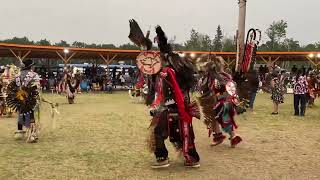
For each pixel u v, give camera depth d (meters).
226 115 7.88
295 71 16.69
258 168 6.34
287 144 8.33
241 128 10.64
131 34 6.37
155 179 5.70
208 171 6.16
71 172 6.02
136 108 16.67
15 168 6.25
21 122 8.74
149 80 6.36
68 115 13.73
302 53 33.28
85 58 38.34
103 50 32.03
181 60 6.24
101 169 6.22
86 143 8.38
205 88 7.83
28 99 8.45
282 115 14.08
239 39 14.00
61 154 7.28
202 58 7.84
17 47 28.83
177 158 6.95
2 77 13.31
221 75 7.80
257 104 19.20
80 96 25.58
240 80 11.59
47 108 16.41
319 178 5.75
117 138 9.00
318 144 8.30
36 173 5.95
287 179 5.71
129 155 7.21
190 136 6.29
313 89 17.61
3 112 13.40
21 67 8.58
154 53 6.13
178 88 6.11
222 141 8.12
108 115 13.76
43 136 9.26
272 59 37.69
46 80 31.41
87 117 13.12
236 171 6.16
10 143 8.38
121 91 33.19
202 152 7.60
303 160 6.88
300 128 10.70
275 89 14.42
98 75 33.72
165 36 6.25
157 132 6.23
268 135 9.46
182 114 6.16
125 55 34.19
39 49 29.61
